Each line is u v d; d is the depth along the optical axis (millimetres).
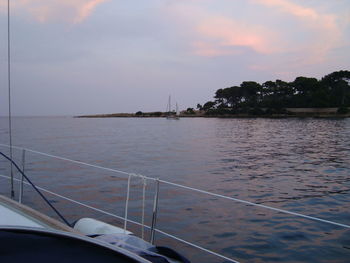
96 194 10109
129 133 49656
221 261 5742
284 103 122500
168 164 18250
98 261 1851
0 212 2535
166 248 2709
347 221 8203
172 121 115750
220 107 150375
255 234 7074
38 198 9070
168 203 9172
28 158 18047
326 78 122625
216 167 17062
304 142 32938
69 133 48781
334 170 16250
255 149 26500
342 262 5918
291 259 5980
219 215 8266
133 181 11969
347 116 102500
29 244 1911
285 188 12055
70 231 2303
